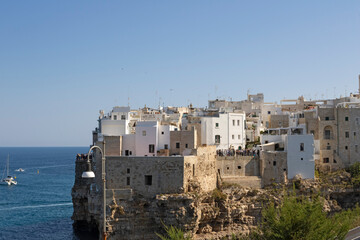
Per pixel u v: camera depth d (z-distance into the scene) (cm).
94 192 8769
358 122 10512
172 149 9512
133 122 10975
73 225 10744
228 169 9694
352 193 9819
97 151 8912
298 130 10606
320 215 4753
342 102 12525
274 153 9631
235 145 10919
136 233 8094
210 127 10450
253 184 9544
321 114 10581
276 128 11200
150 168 8225
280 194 9212
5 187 19750
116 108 11888
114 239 8050
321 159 10288
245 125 11856
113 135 10081
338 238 4794
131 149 9450
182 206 7975
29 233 10625
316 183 9575
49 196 16738
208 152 9131
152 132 9425
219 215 8669
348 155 10412
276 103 15238
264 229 4981
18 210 13712
